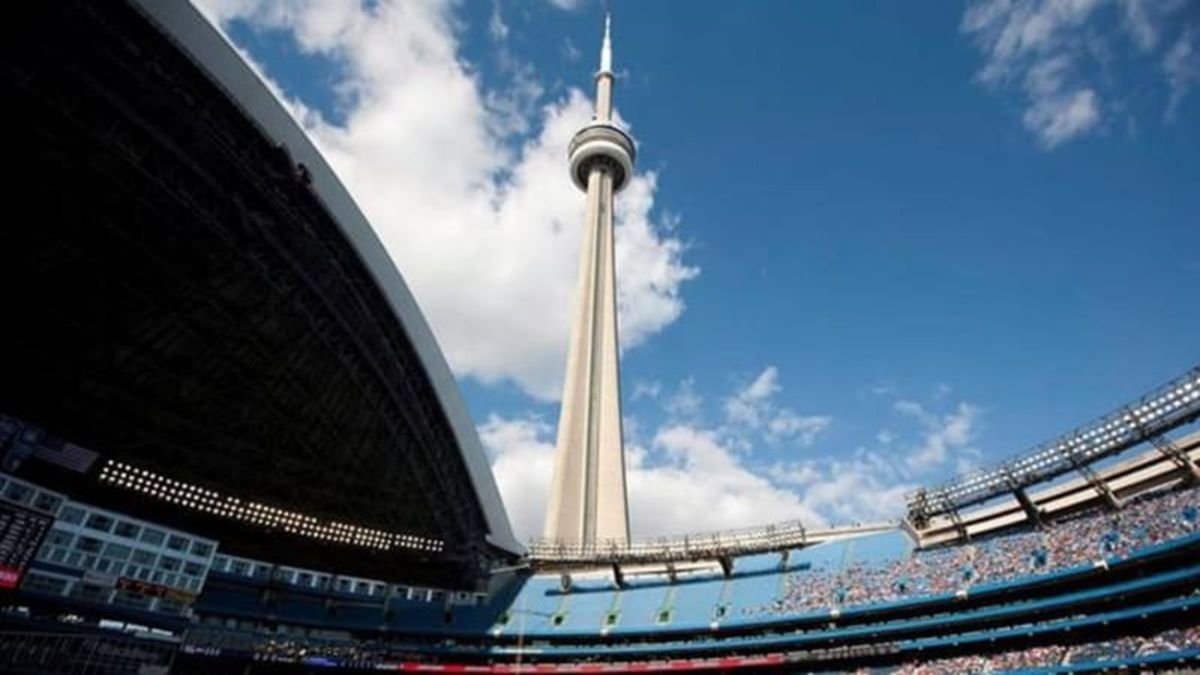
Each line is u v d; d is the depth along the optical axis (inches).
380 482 2674.7
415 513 2792.8
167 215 1724.9
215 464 2402.8
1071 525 2193.7
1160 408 1982.0
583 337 4852.4
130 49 1434.5
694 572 3041.3
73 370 1989.4
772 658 2512.3
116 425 2170.3
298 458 2514.8
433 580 3065.9
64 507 1984.5
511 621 2933.1
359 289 2121.1
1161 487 2102.6
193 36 1477.6
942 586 2290.8
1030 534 2293.3
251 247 1846.7
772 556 2923.2
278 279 1940.2
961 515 2605.8
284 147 1708.9
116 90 1481.3
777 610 2583.7
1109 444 2096.5
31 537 1875.0
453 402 2615.7
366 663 2706.7
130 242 1760.6
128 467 2272.4
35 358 1929.1
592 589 3046.3
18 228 1648.6
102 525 2057.1
